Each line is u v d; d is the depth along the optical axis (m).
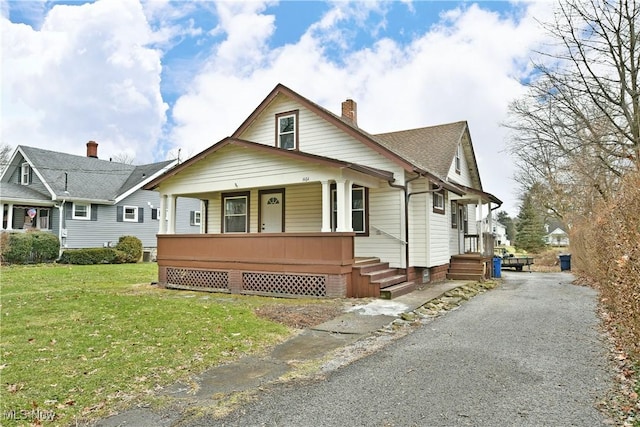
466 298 9.49
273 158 10.09
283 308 7.84
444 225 12.92
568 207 21.20
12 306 7.68
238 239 10.22
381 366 4.56
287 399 3.66
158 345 5.25
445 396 3.67
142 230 23.75
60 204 20.19
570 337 5.69
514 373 4.25
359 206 11.41
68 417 3.30
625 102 9.85
